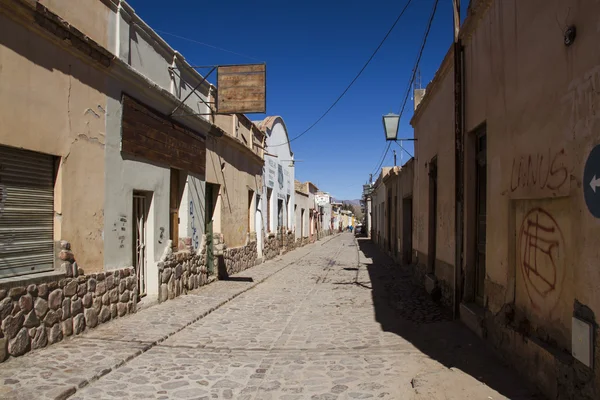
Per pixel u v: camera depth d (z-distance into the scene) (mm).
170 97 8898
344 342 6418
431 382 4473
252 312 8578
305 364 5383
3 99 4902
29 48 5262
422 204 11805
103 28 6820
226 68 9062
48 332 5559
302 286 12133
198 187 10984
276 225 21859
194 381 4770
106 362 5082
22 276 5297
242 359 5590
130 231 7629
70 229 6031
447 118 8570
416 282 12352
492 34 5715
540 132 4305
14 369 4695
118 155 7230
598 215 3279
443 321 7445
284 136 24094
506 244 5152
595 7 3350
